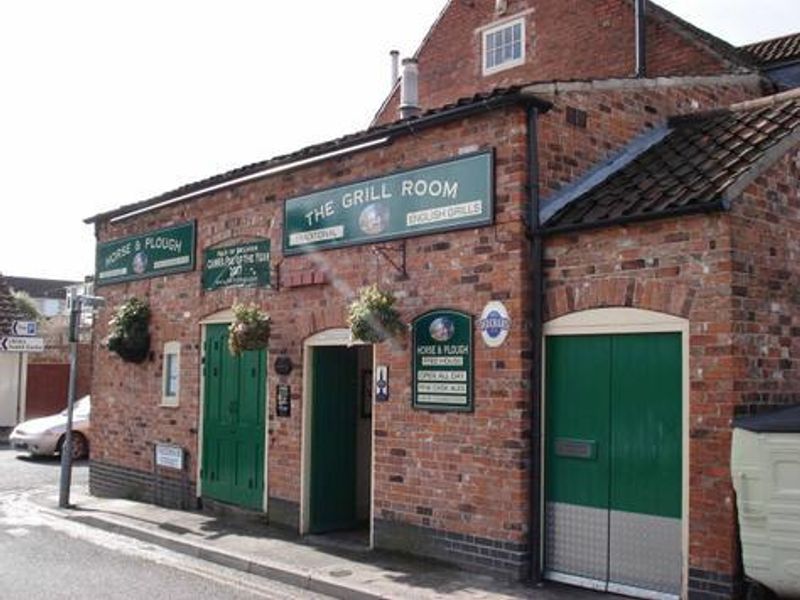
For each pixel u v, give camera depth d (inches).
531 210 321.4
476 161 336.2
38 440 775.7
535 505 314.3
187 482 493.7
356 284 390.3
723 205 269.1
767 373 279.6
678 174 313.3
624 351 297.4
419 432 353.1
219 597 310.5
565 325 312.8
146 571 352.5
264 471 438.9
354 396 438.6
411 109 503.5
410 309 360.8
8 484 628.7
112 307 578.2
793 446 240.4
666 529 282.0
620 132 361.4
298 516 415.2
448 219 345.1
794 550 239.5
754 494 245.9
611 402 299.7
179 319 510.3
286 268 430.9
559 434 314.5
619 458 296.4
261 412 444.5
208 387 485.1
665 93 387.5
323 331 408.8
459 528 335.6
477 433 330.6
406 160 368.2
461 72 764.6
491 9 741.3
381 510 370.0
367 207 383.9
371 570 335.3
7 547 397.4
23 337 965.2
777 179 295.9
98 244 600.7
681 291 281.0
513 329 319.6
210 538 402.6
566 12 680.4
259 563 350.6
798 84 594.9
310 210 416.5
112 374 570.9
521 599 291.1
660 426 285.7
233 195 471.5
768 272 285.4
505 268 324.2
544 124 330.6
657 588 283.3
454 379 340.2
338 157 399.9
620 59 636.1
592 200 320.2
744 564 248.4
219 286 477.7
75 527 457.4
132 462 541.6
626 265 296.0
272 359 436.1
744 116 354.0
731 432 265.0
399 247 366.9
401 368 362.9
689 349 277.7
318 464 419.5
